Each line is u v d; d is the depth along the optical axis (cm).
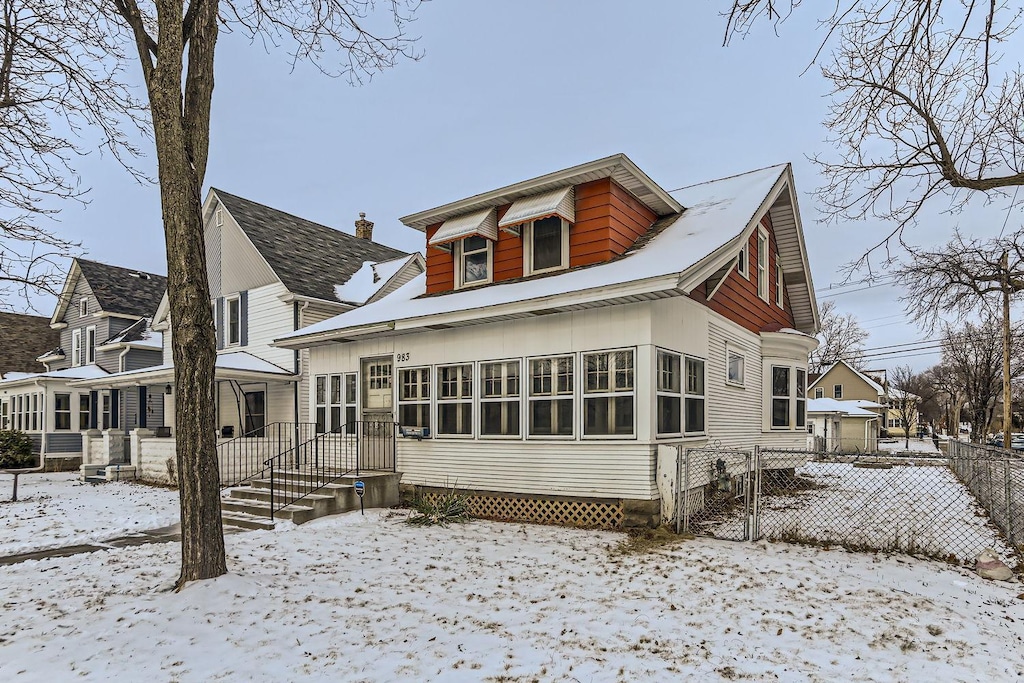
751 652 471
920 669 438
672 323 1035
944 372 4675
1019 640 500
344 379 1380
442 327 1176
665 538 866
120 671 442
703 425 1152
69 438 2214
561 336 1044
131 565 739
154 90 660
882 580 651
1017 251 1133
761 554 761
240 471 1519
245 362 1683
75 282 2720
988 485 1034
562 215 1132
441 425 1189
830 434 3456
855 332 5469
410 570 715
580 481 1006
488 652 473
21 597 618
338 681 424
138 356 2381
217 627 524
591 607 579
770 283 1605
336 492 1120
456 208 1291
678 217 1284
